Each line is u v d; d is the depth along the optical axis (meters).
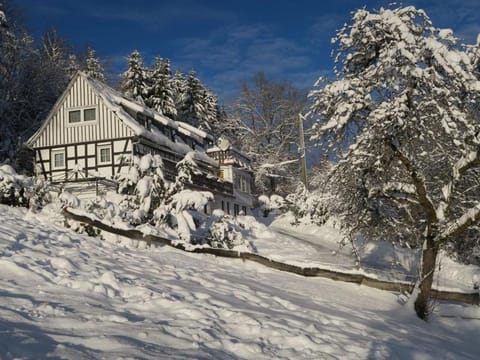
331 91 10.85
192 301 7.59
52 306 5.90
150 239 13.70
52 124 34.97
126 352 4.67
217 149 46.72
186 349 5.20
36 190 15.98
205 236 16.80
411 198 11.47
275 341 6.21
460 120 10.29
